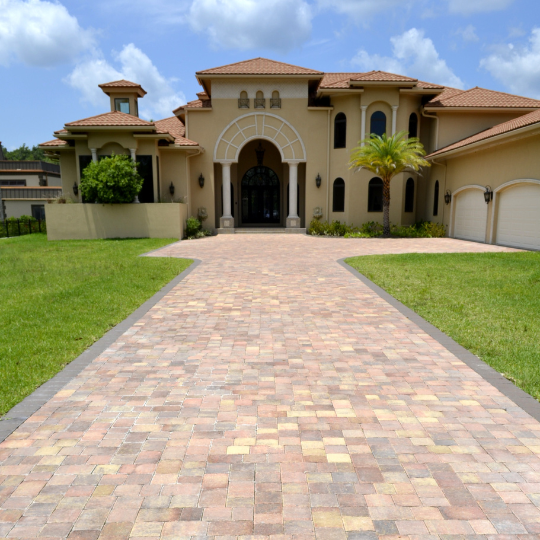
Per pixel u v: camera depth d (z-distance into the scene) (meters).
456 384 4.84
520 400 4.44
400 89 22.66
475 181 19.64
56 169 43.25
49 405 4.35
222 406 4.34
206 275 11.29
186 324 7.11
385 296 8.89
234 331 6.74
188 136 24.52
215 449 3.60
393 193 23.83
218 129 24.44
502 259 13.29
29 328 6.73
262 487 3.14
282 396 4.56
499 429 3.91
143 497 3.04
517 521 2.83
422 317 7.41
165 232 21.55
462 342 6.10
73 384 4.84
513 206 17.22
